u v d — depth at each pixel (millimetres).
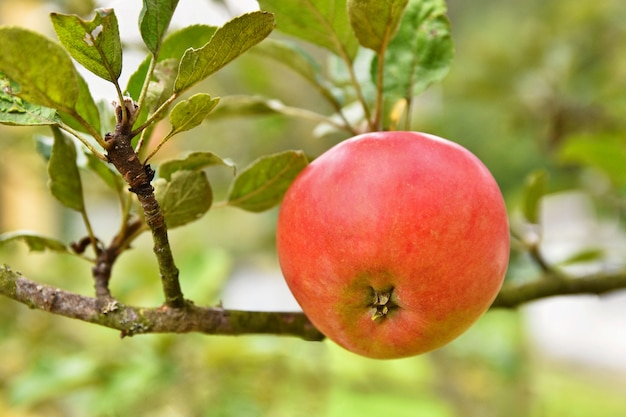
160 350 699
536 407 1019
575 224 1224
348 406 992
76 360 714
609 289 573
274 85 985
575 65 1032
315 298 453
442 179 438
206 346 711
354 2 455
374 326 457
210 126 1117
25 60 393
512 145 1171
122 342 742
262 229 1468
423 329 451
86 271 1022
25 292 452
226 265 783
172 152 981
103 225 1383
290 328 486
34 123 417
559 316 1786
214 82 1029
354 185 438
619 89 987
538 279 577
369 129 495
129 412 673
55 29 410
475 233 438
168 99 435
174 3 424
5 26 386
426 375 1017
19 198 1084
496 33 1207
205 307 474
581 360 1746
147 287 864
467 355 995
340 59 549
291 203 452
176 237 1516
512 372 996
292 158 486
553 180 902
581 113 972
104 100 504
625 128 942
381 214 433
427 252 433
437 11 505
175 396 689
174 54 486
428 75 504
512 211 913
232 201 499
